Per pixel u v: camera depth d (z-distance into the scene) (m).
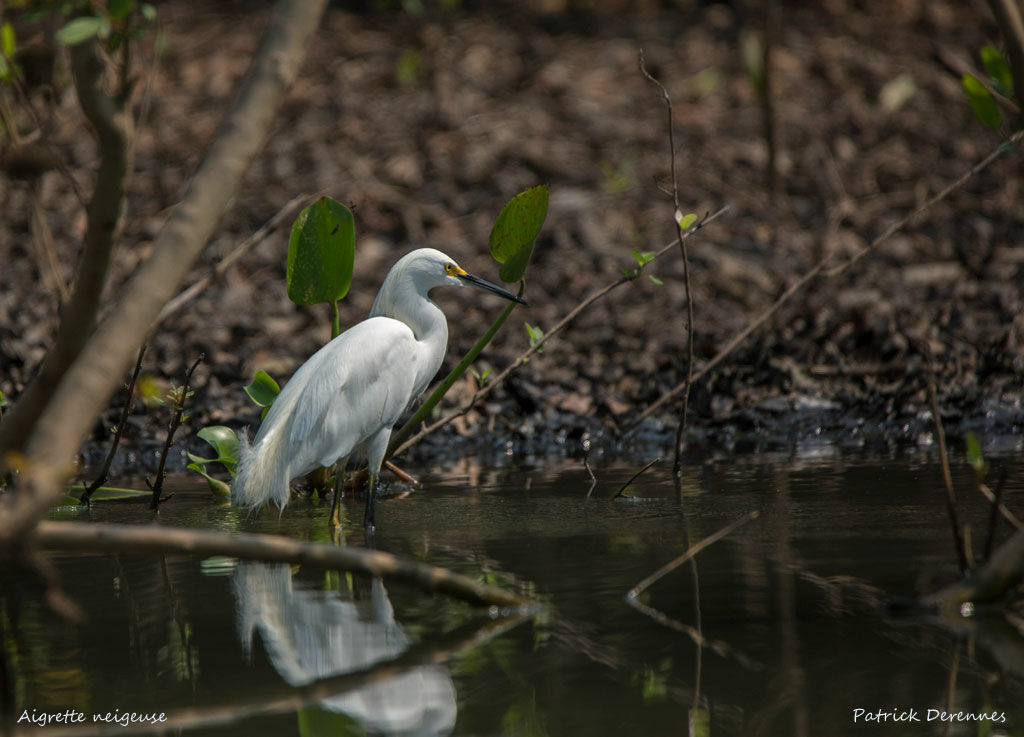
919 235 17.89
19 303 16.09
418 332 10.88
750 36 20.19
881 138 21.78
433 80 23.88
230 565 7.99
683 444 12.39
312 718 5.14
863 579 6.88
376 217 19.16
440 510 9.43
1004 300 15.27
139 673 5.72
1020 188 19.61
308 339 15.27
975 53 24.83
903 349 14.09
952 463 10.39
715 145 21.50
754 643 5.88
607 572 7.24
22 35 16.05
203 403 13.69
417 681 5.54
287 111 23.02
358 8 28.14
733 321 15.29
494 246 10.27
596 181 20.27
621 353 14.78
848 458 11.02
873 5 27.86
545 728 4.96
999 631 5.97
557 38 26.42
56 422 4.09
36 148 10.55
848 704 5.12
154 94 23.11
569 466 11.40
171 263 4.19
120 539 5.23
